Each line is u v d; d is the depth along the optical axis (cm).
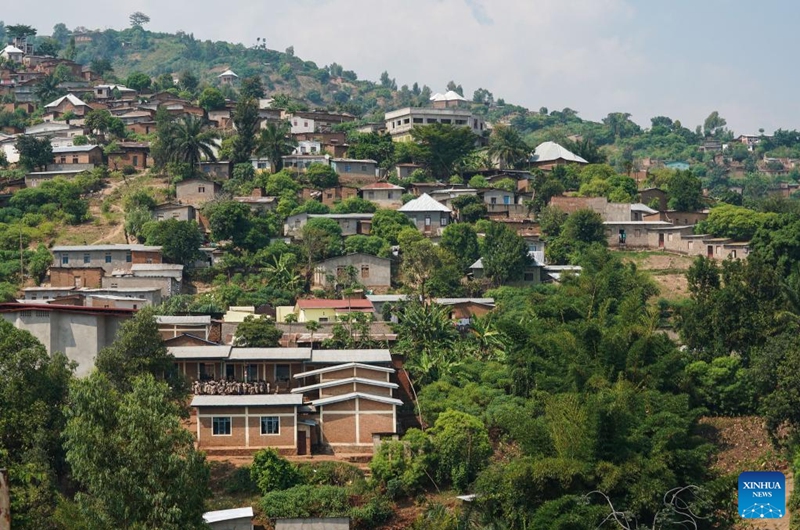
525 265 13788
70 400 7006
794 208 17312
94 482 6066
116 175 17775
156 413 6269
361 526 7831
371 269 13625
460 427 8462
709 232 15338
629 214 16300
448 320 11144
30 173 17412
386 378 9400
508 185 17488
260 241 14400
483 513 7681
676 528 7456
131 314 9412
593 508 7312
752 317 10025
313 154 18412
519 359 9681
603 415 7694
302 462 8531
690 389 9294
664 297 13500
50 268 13225
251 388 9138
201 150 18125
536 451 7944
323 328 10994
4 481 3688
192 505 6156
